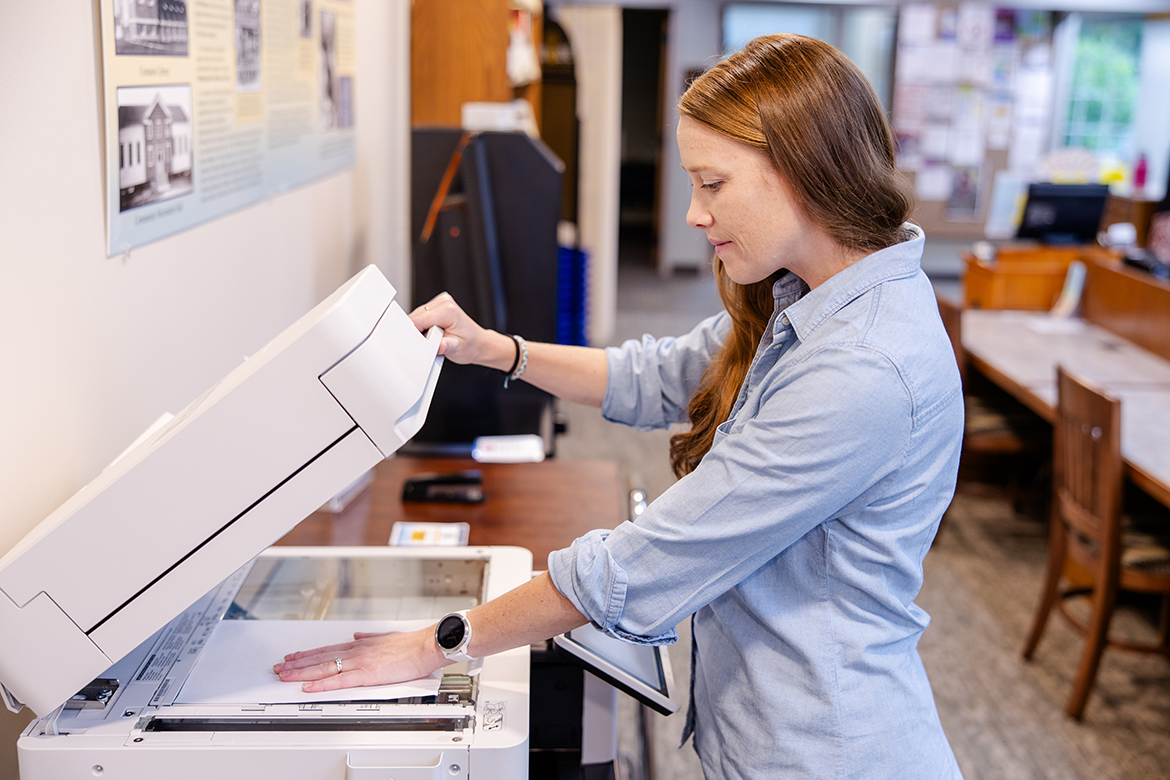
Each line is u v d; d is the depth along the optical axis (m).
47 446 1.19
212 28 1.61
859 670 1.07
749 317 1.21
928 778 1.11
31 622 0.98
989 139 9.07
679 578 1.02
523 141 2.66
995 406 4.18
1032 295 4.80
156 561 0.97
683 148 1.03
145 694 1.05
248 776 0.99
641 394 1.44
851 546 1.04
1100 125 9.27
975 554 3.81
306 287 2.32
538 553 1.67
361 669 1.08
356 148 2.78
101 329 1.31
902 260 1.04
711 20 8.70
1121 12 8.69
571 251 3.96
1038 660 3.06
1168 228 4.75
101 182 1.28
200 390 1.68
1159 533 2.84
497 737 1.01
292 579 1.34
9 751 1.18
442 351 1.29
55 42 1.15
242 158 1.79
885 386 0.97
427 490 1.90
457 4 3.36
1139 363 3.87
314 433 0.95
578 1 8.31
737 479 0.99
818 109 0.97
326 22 2.39
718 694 1.15
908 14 8.80
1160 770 2.54
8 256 1.08
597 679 1.30
